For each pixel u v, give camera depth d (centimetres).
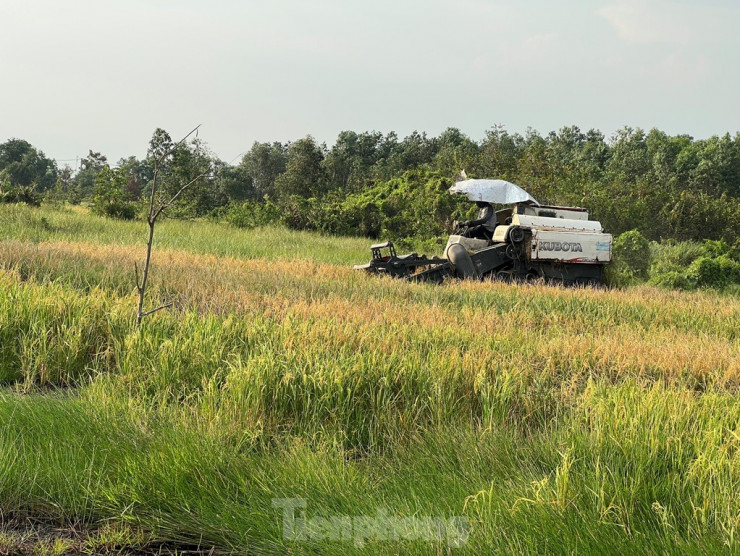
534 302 1431
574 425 595
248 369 697
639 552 420
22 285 1098
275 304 1144
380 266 1783
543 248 1791
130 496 490
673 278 2298
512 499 476
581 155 10162
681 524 457
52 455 525
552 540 427
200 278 1395
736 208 5003
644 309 1459
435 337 945
